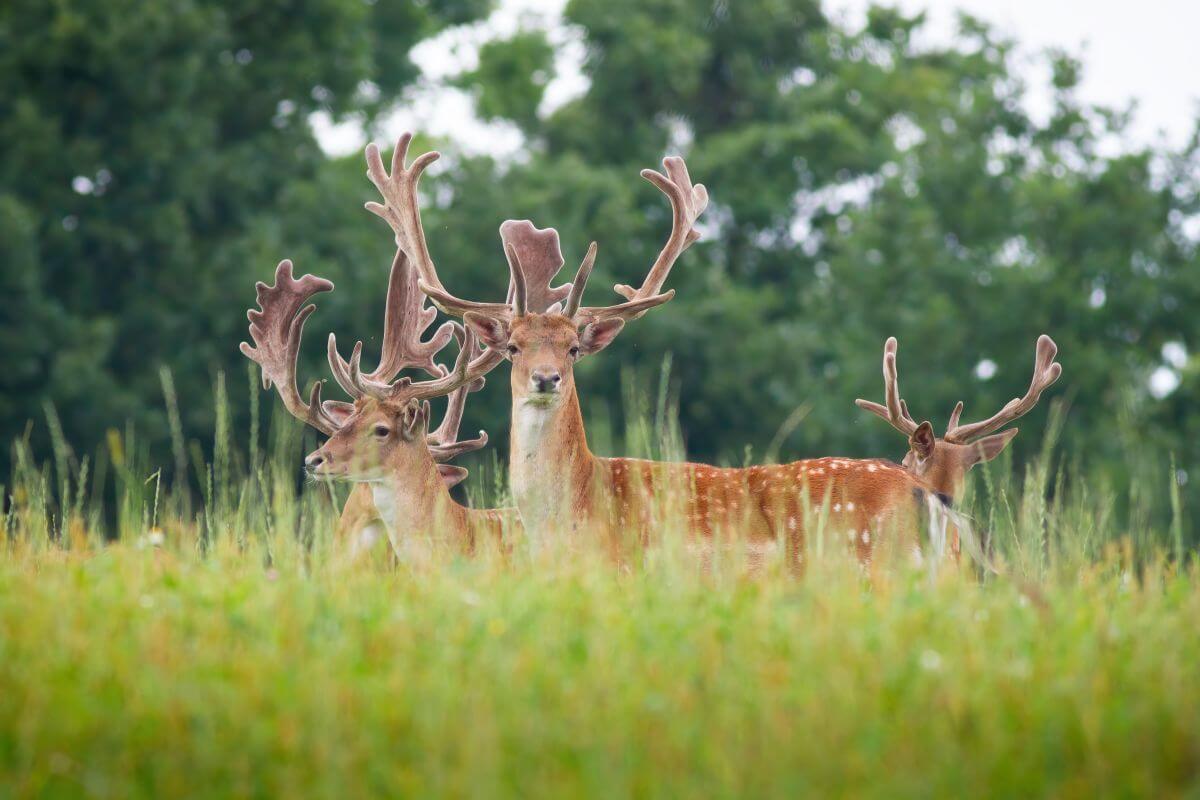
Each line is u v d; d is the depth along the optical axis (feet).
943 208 253.85
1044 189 241.35
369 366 207.41
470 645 50.37
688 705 44.50
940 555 70.38
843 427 233.35
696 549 69.92
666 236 275.18
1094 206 240.12
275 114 231.30
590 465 72.69
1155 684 46.29
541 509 71.10
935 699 44.14
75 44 196.44
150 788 41.29
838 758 41.16
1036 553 67.51
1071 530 70.49
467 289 222.48
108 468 186.50
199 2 217.97
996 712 43.75
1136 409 208.23
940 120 270.67
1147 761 41.37
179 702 44.50
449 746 42.06
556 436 71.26
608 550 70.38
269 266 203.10
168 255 204.23
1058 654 49.90
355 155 266.57
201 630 51.37
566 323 73.15
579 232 237.45
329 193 221.25
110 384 187.52
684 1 308.40
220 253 204.33
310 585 58.18
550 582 59.26
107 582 58.34
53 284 202.08
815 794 39.70
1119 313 230.27
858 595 58.44
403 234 83.05
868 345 239.91
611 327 73.87
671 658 49.01
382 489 75.15
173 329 200.64
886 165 287.69
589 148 297.74
